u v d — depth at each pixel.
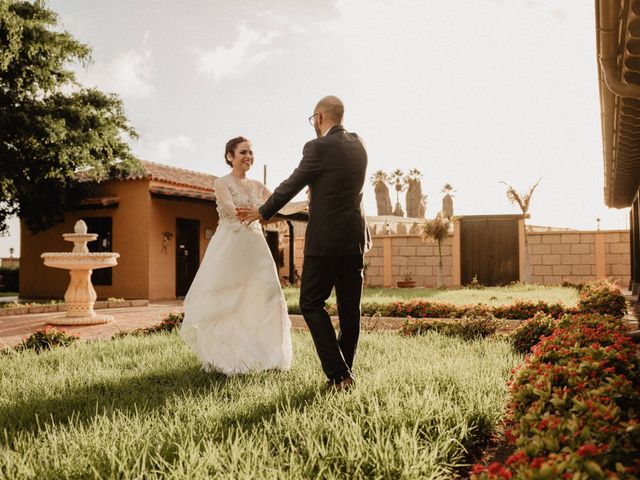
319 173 3.46
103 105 15.26
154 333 6.93
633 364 2.85
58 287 16.95
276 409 2.83
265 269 4.30
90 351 5.14
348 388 3.24
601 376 2.49
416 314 8.25
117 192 15.97
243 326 4.22
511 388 2.68
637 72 3.95
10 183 13.30
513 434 2.09
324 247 3.44
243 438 2.31
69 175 14.13
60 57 13.99
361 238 3.57
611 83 3.97
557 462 1.50
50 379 3.77
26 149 13.26
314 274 3.49
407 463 2.00
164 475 2.00
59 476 2.04
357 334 3.74
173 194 15.30
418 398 2.75
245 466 2.02
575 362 2.69
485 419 2.73
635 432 1.71
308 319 3.50
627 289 17.23
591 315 4.66
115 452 2.18
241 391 3.36
